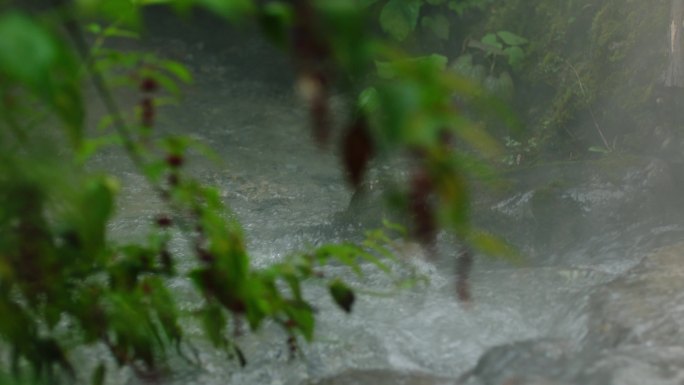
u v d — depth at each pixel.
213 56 21.69
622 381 6.52
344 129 2.90
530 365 7.06
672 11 13.62
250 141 17.59
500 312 9.09
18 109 4.12
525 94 16.78
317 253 5.70
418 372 7.87
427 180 2.96
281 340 8.15
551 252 11.25
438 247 10.70
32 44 2.69
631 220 11.40
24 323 5.51
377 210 11.82
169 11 23.44
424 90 2.68
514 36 17.00
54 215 5.07
